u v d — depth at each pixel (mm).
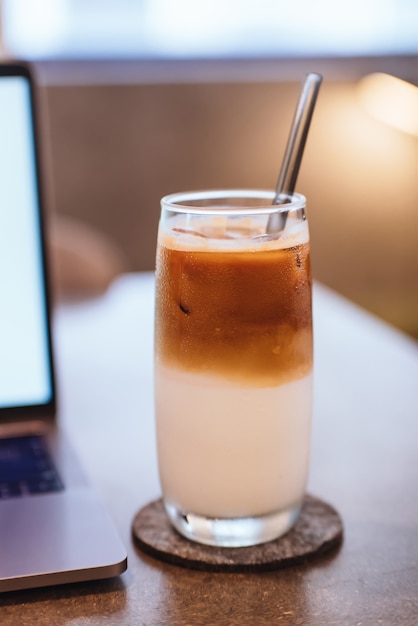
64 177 2299
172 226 601
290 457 606
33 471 688
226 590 585
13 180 775
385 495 677
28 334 789
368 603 575
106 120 2281
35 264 784
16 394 793
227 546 612
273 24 2482
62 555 592
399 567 603
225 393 589
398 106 2246
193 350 589
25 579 576
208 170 2363
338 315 1032
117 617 567
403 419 785
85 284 1336
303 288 601
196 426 597
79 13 2402
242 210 593
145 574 600
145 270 2387
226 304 583
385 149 2408
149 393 842
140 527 635
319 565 605
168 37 2455
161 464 621
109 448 746
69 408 813
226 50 2449
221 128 2342
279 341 590
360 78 2389
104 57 2373
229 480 600
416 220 2469
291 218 599
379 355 919
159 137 2318
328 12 2498
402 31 2527
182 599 579
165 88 2289
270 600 577
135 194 2342
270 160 2383
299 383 603
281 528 617
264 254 583
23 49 2381
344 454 731
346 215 2461
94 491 661
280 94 2342
